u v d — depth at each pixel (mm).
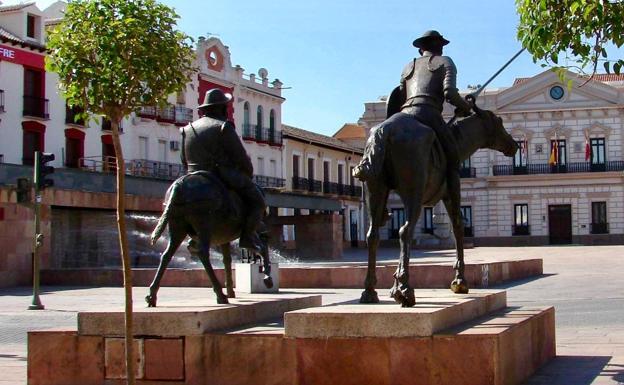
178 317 8016
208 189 9148
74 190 30219
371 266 8914
